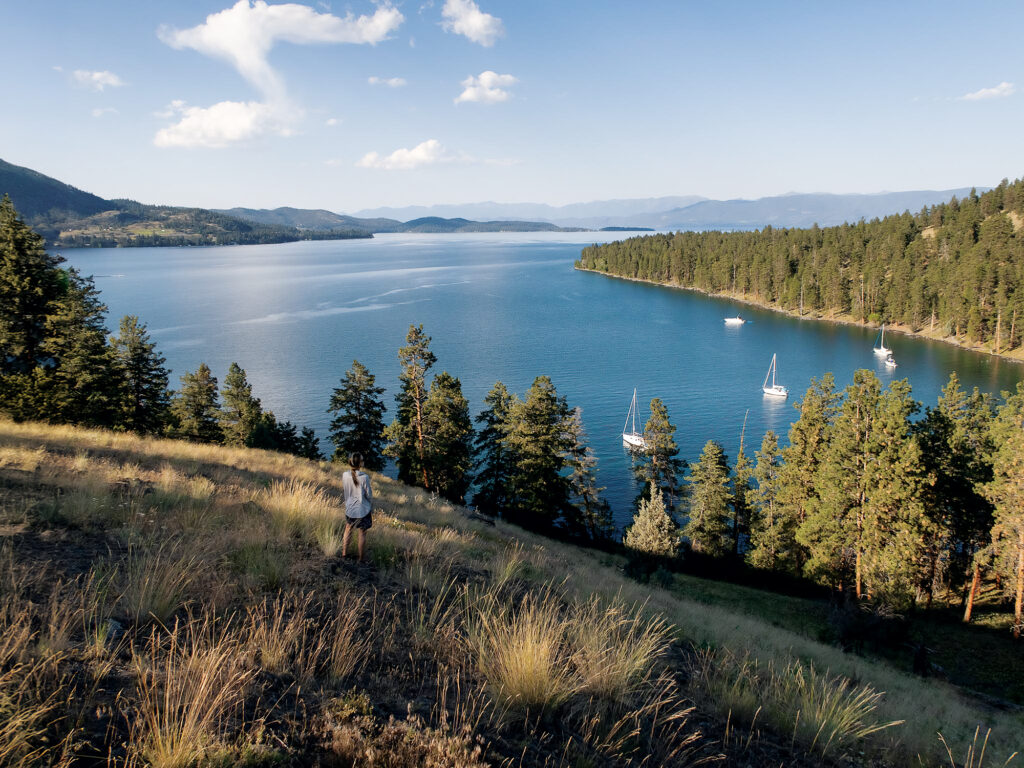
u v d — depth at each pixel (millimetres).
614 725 4180
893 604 21266
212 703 3352
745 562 39219
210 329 129875
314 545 8016
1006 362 102500
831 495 29875
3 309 27844
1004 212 163000
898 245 161375
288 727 3510
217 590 5336
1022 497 25109
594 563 22250
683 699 5348
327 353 106938
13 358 29469
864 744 5609
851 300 156375
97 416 29016
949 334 124938
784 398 87625
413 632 5367
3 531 6164
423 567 7711
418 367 37531
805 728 5277
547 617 5977
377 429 41500
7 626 3904
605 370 103375
